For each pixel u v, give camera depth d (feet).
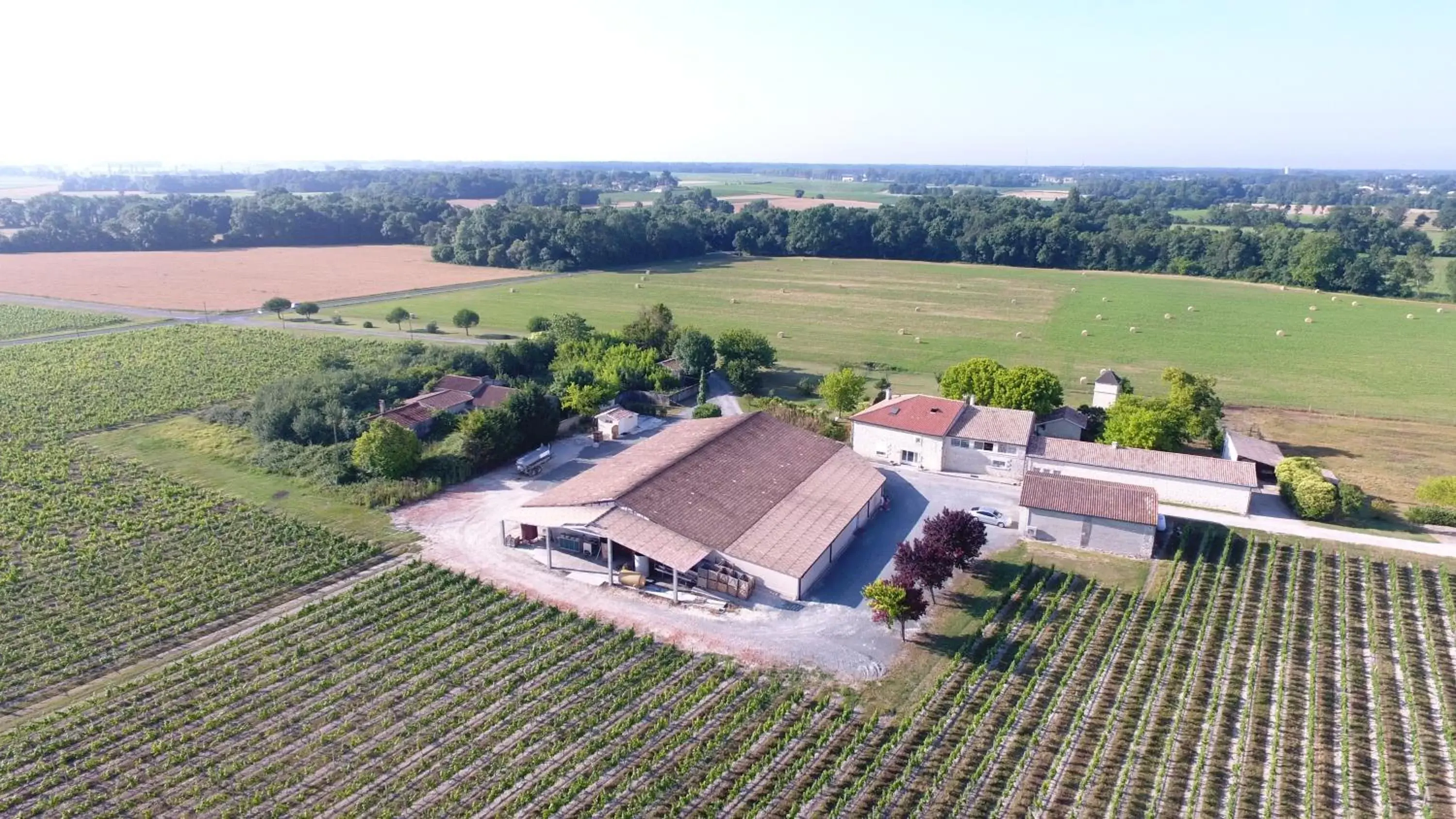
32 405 302.04
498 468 252.83
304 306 476.95
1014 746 134.62
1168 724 140.36
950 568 172.86
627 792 124.98
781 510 202.80
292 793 123.65
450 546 200.64
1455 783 127.03
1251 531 209.97
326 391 282.56
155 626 164.45
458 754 131.64
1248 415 316.60
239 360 369.71
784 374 371.15
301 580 182.80
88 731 136.05
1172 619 171.42
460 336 432.25
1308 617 171.73
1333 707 144.25
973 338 444.96
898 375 369.71
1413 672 152.97
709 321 482.28
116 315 459.32
